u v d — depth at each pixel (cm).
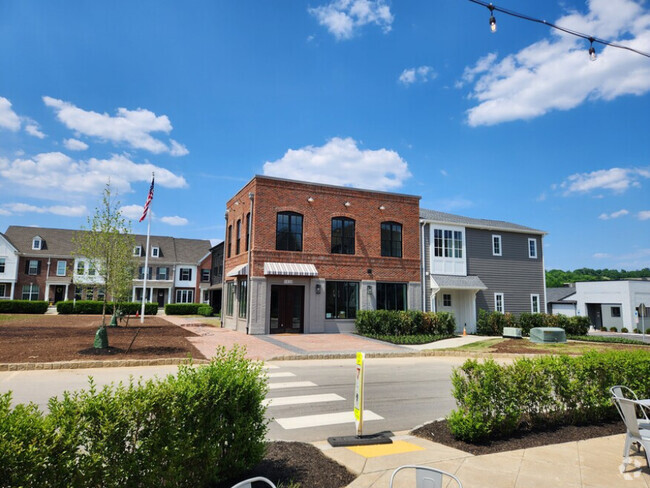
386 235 2536
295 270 2217
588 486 448
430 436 633
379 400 908
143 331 2286
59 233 5197
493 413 629
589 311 4791
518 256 2934
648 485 452
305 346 1767
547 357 719
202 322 3234
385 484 448
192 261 5428
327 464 507
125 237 1997
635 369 731
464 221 2822
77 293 4444
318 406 845
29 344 1566
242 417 434
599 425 684
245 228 2420
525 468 496
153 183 2967
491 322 2548
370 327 2242
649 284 4519
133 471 336
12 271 4725
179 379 418
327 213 2381
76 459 319
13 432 290
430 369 1346
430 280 2597
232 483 430
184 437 379
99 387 950
